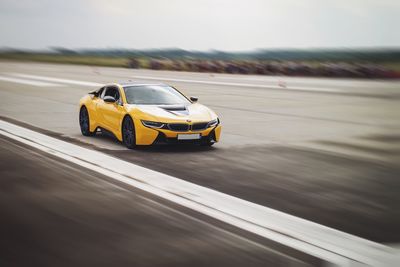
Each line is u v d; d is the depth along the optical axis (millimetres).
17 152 8578
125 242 4332
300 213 5438
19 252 4082
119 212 5223
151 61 62375
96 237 4453
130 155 8641
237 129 12547
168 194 6020
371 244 4520
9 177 6754
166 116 9125
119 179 6754
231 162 8242
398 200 6102
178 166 7789
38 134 10828
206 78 38531
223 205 5613
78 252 4094
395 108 18406
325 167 8047
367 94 24656
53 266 3797
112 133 9906
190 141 9188
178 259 3982
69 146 9359
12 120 13234
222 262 3951
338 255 4203
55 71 47438
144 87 10297
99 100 10516
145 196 5895
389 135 11961
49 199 5695
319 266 3943
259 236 4590
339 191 6496
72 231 4609
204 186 6523
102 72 46875
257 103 19453
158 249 4188
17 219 4965
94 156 8414
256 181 6918
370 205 5852
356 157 9016
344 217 5348
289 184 6805
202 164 8008
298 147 9969
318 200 6012
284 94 23828
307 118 15164
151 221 4934
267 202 5832
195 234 4582
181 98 10242
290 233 4723
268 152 9328
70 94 22125
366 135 11914
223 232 4660
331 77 45906
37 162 7766
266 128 12828
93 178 6770
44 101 18875
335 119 15031
